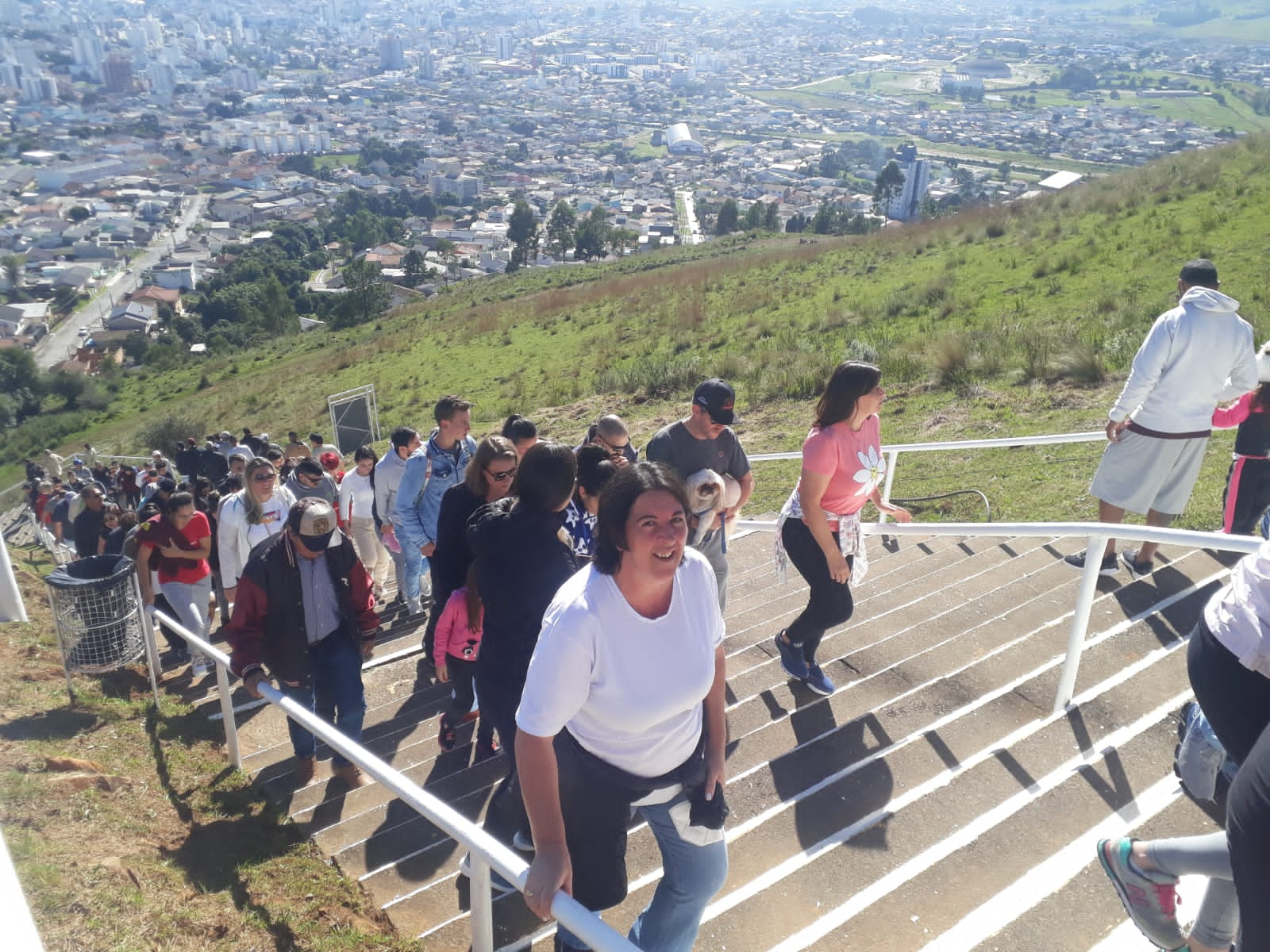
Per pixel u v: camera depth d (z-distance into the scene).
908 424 10.73
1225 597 2.36
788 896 3.03
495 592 3.24
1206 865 2.21
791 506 4.36
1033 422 9.80
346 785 4.79
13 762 4.84
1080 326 12.68
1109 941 2.67
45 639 7.09
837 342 15.82
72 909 3.40
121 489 16.69
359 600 4.70
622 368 18.39
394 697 6.01
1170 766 3.42
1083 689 4.04
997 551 6.27
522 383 20.53
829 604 4.27
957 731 3.88
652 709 2.24
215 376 43.94
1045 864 3.02
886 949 2.74
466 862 3.45
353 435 20.23
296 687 5.02
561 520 3.41
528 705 2.16
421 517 5.94
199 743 5.55
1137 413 5.04
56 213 153.12
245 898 3.72
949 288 17.27
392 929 3.44
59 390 48.25
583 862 2.44
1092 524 3.63
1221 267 13.79
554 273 50.19
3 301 107.62
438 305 45.25
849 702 4.38
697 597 2.35
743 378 15.24
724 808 2.48
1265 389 4.86
